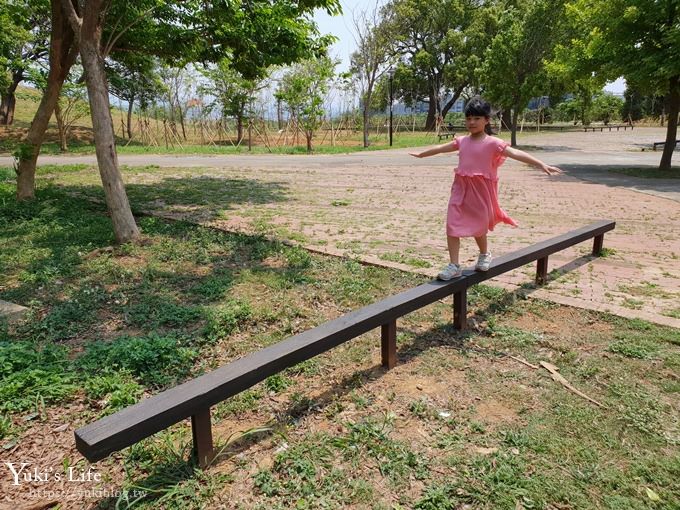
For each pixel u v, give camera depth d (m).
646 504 2.29
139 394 3.25
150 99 31.30
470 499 2.34
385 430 2.87
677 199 10.77
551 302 4.73
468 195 3.90
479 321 4.38
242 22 9.33
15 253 6.29
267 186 12.91
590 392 3.23
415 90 50.44
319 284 5.29
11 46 20.97
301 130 30.17
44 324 4.24
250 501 2.36
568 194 11.61
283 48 9.84
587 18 15.64
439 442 2.75
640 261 6.16
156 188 12.12
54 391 3.19
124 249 6.44
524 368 3.58
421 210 9.69
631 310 4.50
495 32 41.59
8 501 2.39
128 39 9.44
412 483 2.46
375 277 5.50
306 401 3.19
